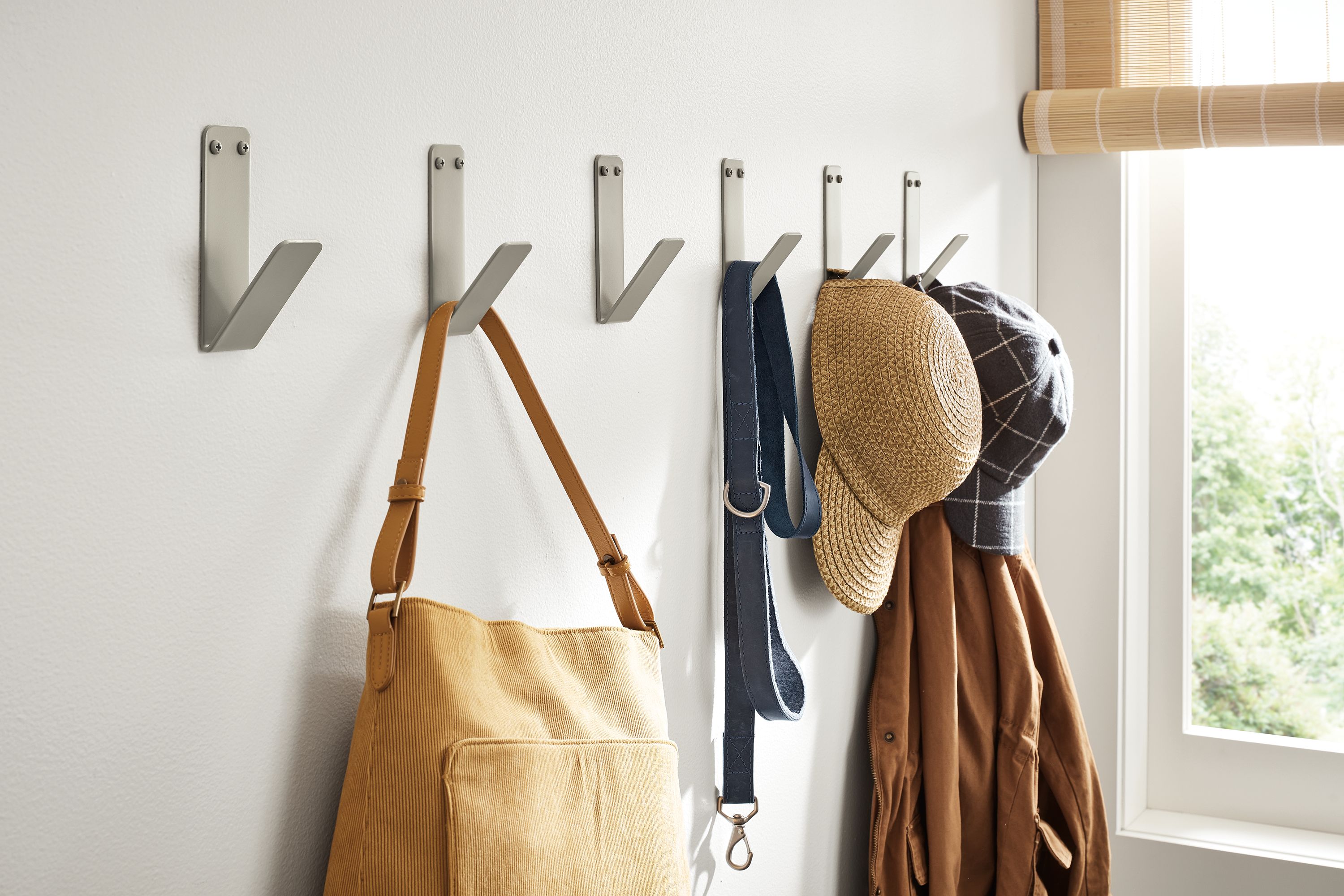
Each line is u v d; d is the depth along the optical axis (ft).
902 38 3.88
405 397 2.16
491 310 2.23
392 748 1.91
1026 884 3.68
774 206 3.23
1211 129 4.42
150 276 1.73
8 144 1.55
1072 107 4.66
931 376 3.17
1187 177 4.98
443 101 2.20
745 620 2.96
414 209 2.16
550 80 2.46
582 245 2.56
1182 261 4.99
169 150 1.74
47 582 1.62
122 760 1.71
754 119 3.14
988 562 3.79
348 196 2.03
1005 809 3.73
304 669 1.99
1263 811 4.87
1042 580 5.00
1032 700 3.74
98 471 1.67
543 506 2.49
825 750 3.60
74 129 1.62
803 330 3.40
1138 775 5.02
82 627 1.66
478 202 2.28
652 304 2.78
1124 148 4.63
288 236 1.92
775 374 3.14
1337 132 4.22
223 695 1.86
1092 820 3.96
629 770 2.23
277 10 1.89
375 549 2.06
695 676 2.97
